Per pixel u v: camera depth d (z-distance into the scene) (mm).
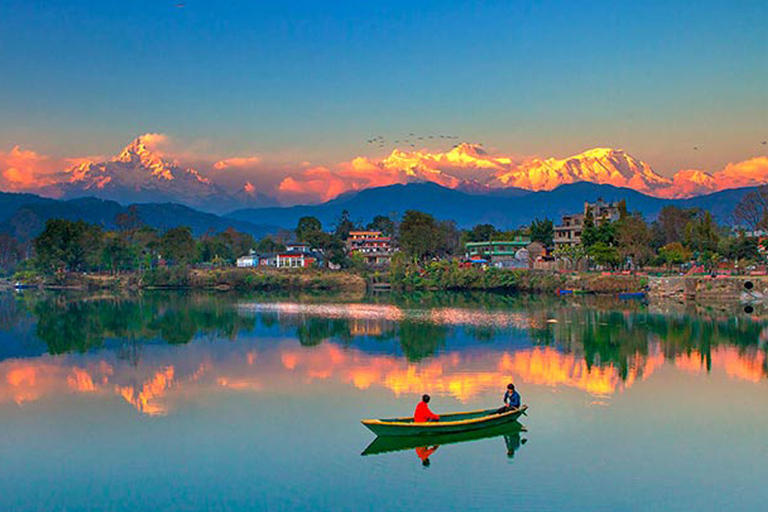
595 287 162625
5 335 93125
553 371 64250
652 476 37812
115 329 99625
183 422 48562
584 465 39375
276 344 82625
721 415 49156
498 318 108250
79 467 40000
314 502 34812
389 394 55906
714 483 36844
